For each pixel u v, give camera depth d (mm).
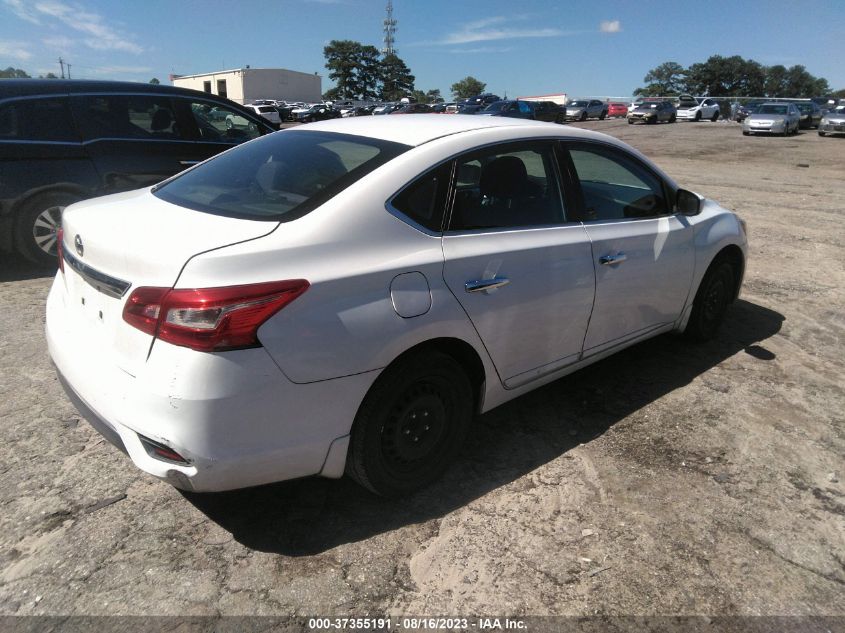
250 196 2547
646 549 2445
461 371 2695
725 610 2178
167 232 2256
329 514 2596
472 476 2881
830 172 15031
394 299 2340
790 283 5961
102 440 3043
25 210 5520
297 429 2195
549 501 2715
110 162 5832
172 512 2559
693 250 3895
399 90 114312
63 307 2682
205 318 1976
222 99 6707
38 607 2074
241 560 2316
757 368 4094
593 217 3271
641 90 119688
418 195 2541
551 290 2947
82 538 2389
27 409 3293
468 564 2344
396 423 2518
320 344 2156
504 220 2855
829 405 3623
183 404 1994
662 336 4641
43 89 5559
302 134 3121
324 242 2242
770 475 2943
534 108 35625
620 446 3152
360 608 2133
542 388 3766
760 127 26766
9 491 2637
